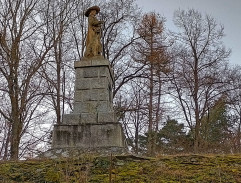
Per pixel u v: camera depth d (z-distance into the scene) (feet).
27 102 54.75
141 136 88.53
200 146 71.36
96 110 39.27
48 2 60.90
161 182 25.31
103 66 41.78
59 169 28.14
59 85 62.80
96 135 35.78
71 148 34.96
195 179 26.03
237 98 80.38
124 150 33.78
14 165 30.42
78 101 40.11
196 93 78.89
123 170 28.02
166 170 27.78
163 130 86.89
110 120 37.60
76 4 64.54
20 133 53.31
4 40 50.29
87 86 40.83
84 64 41.91
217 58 82.23
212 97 79.00
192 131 79.15
